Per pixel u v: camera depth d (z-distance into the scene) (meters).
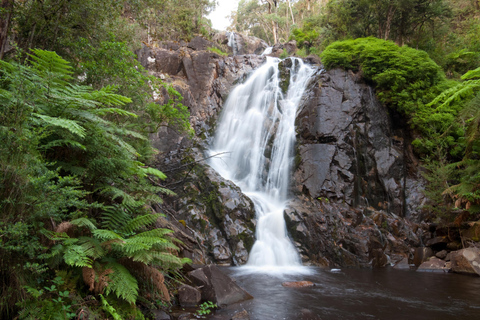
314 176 15.76
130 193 6.45
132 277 4.28
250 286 8.43
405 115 18.06
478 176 12.50
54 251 3.64
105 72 8.36
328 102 17.62
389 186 16.27
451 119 16.16
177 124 11.79
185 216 13.12
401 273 11.18
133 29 11.13
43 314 3.30
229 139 19.03
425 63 17.53
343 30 26.83
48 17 8.05
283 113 18.91
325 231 13.46
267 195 16.16
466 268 11.10
